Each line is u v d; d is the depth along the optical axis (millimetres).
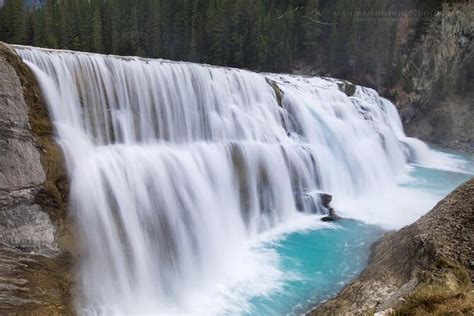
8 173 11570
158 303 13656
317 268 15484
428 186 26844
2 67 12188
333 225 19562
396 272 12672
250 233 18547
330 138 26250
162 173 16172
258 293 14062
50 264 11484
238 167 19438
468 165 33531
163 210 15484
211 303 13680
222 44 46656
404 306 9539
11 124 12039
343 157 25938
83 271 12203
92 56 16547
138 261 13984
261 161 20406
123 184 14664
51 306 10336
